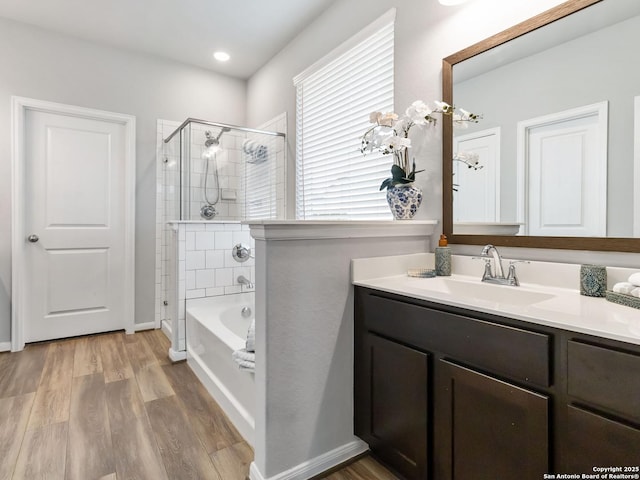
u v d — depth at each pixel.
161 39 3.05
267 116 3.49
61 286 3.04
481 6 1.60
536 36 1.40
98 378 2.28
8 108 2.75
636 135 1.16
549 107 1.36
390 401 1.34
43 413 1.84
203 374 2.21
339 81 2.55
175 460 1.49
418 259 1.73
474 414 1.06
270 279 1.30
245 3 2.55
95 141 3.16
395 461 1.33
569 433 0.85
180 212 3.08
